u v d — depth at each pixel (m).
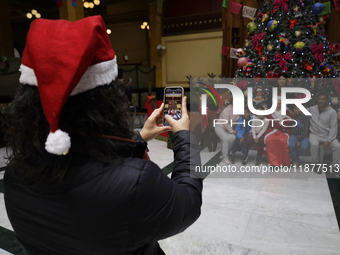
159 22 13.61
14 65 7.36
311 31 4.19
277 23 4.21
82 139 0.55
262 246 1.97
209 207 2.56
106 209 0.55
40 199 0.59
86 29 0.49
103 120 0.54
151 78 13.77
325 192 2.81
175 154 0.78
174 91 1.03
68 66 0.46
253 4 6.23
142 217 0.56
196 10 13.66
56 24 0.51
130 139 0.61
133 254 0.64
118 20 17.00
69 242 0.59
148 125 1.00
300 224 2.24
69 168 0.56
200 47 12.90
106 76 0.55
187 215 0.63
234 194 2.82
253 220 2.32
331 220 2.29
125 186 0.55
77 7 9.41
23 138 0.57
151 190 0.57
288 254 1.87
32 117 0.55
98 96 0.55
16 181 0.63
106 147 0.55
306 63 4.08
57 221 0.58
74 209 0.56
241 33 6.76
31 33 0.51
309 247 1.94
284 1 4.19
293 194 2.79
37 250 0.64
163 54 13.85
